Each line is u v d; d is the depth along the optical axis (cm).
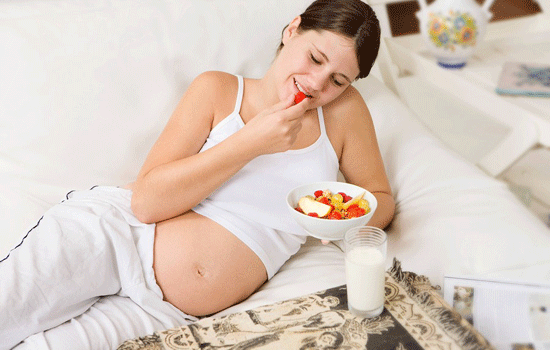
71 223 109
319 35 111
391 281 95
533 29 219
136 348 82
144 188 115
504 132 222
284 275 125
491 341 86
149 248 115
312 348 80
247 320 87
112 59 133
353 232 89
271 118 105
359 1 113
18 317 99
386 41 197
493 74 177
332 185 109
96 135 131
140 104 135
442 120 227
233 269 117
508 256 109
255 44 145
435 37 181
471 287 96
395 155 144
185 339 84
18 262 102
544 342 85
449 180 131
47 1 137
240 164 111
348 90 134
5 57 127
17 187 126
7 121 127
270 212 122
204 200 122
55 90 128
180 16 140
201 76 125
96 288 108
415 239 120
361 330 84
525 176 221
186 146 120
